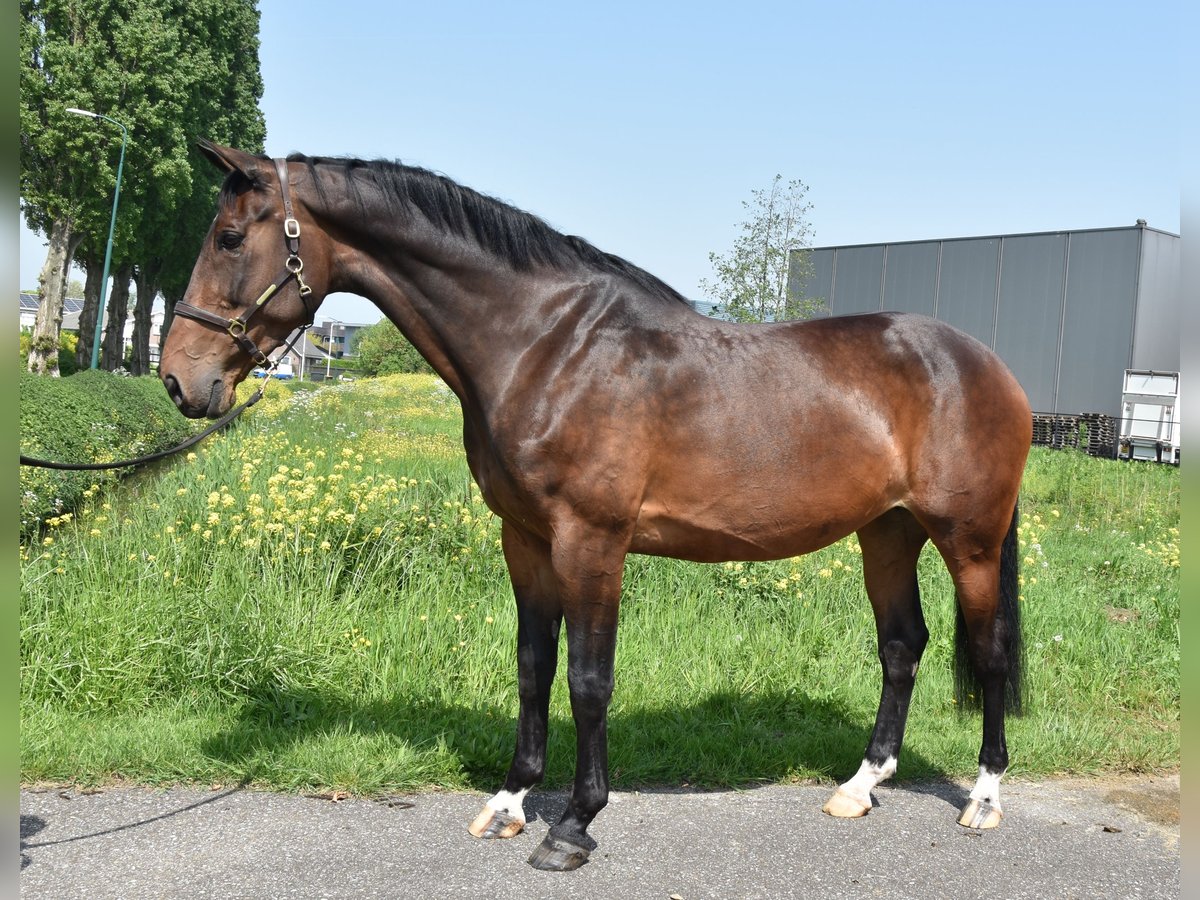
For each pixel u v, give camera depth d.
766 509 3.30
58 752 3.61
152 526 6.01
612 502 3.09
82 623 4.41
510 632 5.00
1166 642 5.75
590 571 3.10
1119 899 2.97
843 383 3.41
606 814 3.46
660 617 5.39
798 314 16.72
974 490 3.49
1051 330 27.84
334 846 3.09
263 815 3.30
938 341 3.60
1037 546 7.43
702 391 3.22
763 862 3.13
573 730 4.09
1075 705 4.90
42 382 12.32
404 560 5.68
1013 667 3.69
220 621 4.52
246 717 4.14
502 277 3.16
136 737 3.77
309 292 3.16
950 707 4.74
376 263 3.22
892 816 3.57
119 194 26.00
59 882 2.79
